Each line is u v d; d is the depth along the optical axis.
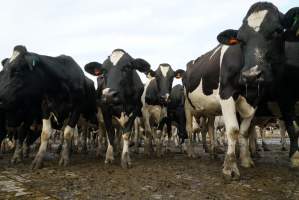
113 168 2.86
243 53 2.31
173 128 6.62
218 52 2.86
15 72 2.94
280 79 2.66
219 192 1.97
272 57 2.25
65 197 1.92
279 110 3.08
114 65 3.09
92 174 2.58
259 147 5.11
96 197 1.92
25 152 3.81
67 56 3.44
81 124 4.43
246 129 2.75
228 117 2.40
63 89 3.13
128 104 3.09
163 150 4.59
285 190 1.99
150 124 4.29
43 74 3.05
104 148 4.39
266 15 2.26
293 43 2.85
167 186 2.13
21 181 2.36
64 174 2.60
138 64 3.15
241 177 2.34
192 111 3.72
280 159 3.44
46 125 3.02
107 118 3.16
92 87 4.02
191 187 2.11
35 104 3.27
